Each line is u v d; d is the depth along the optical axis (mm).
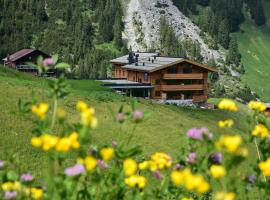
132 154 5441
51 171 5012
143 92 95750
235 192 4609
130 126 37625
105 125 35250
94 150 5301
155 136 37375
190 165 5402
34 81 52469
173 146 35625
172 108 60344
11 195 4871
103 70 197125
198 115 63406
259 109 6039
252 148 29391
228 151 4223
